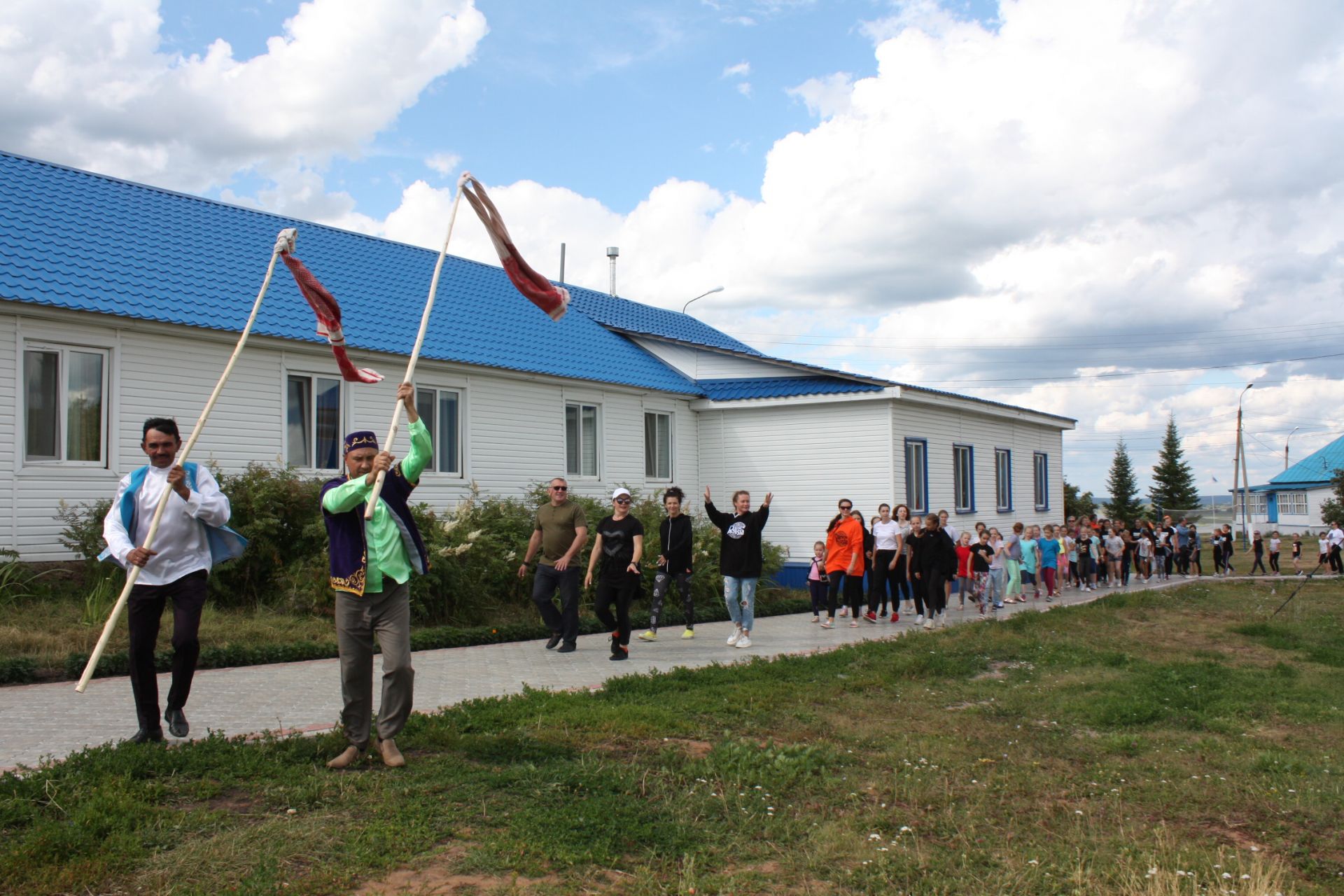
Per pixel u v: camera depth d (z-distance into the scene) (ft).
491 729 23.03
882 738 24.61
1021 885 15.28
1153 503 249.75
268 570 42.22
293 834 15.52
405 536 19.58
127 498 20.47
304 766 19.07
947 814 18.63
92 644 32.53
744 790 19.30
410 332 56.70
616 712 24.84
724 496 73.82
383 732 19.51
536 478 61.67
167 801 16.99
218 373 46.39
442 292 65.82
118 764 18.11
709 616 53.21
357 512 19.42
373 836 15.58
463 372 57.47
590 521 55.57
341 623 19.35
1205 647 46.42
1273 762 23.61
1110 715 28.22
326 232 65.21
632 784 19.13
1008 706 29.40
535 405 62.08
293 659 34.71
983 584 62.18
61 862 14.11
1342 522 187.11
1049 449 98.68
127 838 14.90
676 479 72.84
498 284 74.08
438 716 23.63
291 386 49.70
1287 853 17.74
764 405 71.67
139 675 20.54
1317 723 28.91
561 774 19.24
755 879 15.12
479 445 58.34
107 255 46.47
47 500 40.22
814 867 15.71
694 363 76.54
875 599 53.98
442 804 17.31
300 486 44.14
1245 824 19.38
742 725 25.08
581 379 63.46
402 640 19.54
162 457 20.95
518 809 17.31
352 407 51.98
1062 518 100.83
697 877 15.08
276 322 48.65
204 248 52.85
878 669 34.58
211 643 34.99
